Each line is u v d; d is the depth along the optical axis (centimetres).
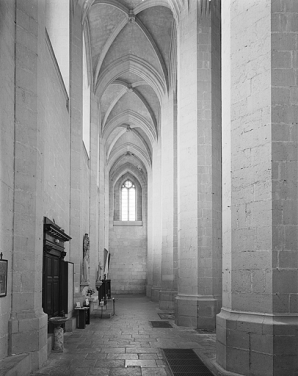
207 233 1502
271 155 802
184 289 1524
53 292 1202
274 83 814
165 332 1365
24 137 861
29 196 862
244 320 800
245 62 859
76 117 1570
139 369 871
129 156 4122
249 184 833
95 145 2338
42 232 940
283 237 788
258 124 828
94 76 2359
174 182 2233
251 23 857
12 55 847
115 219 4197
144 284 4059
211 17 1597
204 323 1453
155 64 2397
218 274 1509
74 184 1552
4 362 745
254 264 809
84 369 867
